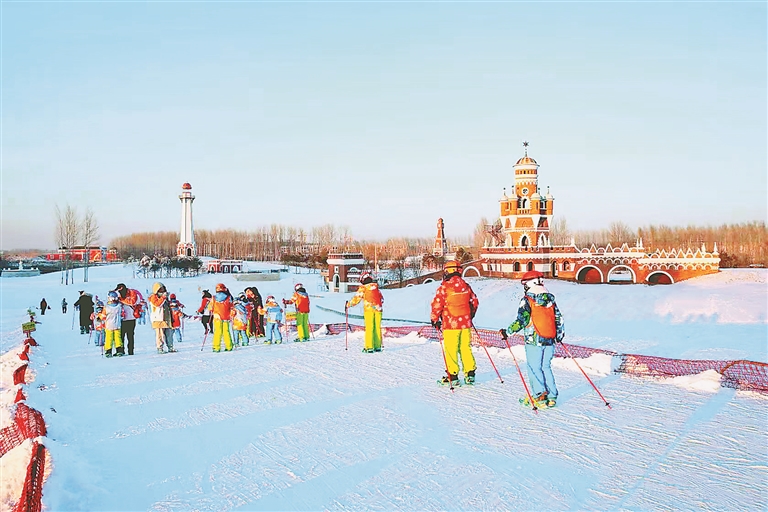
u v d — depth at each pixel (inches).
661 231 4217.5
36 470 216.8
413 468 245.3
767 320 958.4
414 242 5910.4
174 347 715.4
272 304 715.4
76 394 418.0
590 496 212.8
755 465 239.3
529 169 2107.5
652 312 1157.7
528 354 347.3
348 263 2839.6
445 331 404.8
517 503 208.4
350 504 211.2
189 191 4773.6
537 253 2016.5
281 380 443.5
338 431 301.1
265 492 224.2
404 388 402.0
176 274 3784.5
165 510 209.2
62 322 1465.3
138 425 324.2
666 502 205.5
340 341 696.4
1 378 553.6
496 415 325.7
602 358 465.1
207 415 342.0
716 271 1712.6
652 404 344.2
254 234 6358.3
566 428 297.9
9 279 3464.6
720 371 407.8
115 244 6761.8
